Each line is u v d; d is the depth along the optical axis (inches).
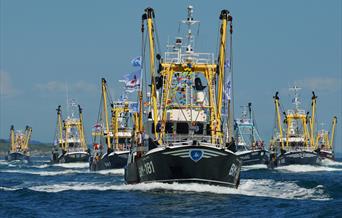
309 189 6820.9
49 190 6766.7
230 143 5856.3
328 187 7062.0
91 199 5649.6
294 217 4485.7
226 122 6333.7
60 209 5068.9
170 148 5585.6
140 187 6141.7
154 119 6254.9
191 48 6496.1
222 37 6417.3
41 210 5019.7
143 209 4849.9
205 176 5669.3
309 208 4896.7
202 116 6363.2
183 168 5605.3
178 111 6343.5
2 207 5177.2
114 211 4827.8
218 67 6378.0
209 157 5561.0
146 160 5949.8
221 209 4820.4
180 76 6525.6
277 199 5492.1
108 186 7199.8
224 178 5748.0
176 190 5708.7
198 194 5502.0
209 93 6323.8
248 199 5364.2
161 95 6555.1
